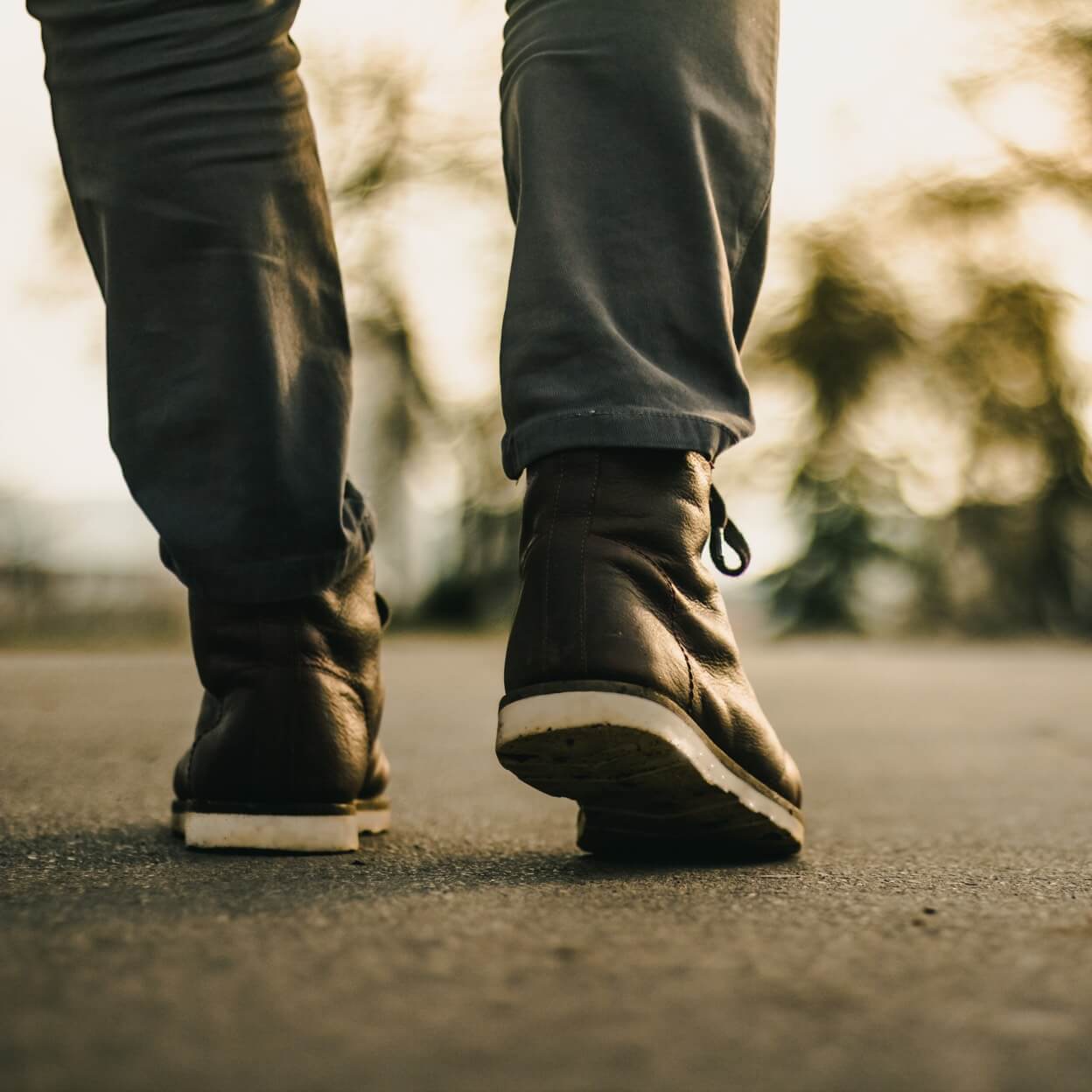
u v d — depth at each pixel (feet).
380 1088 2.06
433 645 33.40
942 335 45.80
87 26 4.20
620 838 4.40
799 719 12.48
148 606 36.91
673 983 2.64
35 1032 2.29
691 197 4.06
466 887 3.75
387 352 42.11
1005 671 22.72
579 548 4.00
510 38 4.34
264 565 4.41
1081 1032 2.35
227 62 4.24
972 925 3.23
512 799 6.33
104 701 13.14
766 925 3.21
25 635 35.60
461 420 43.70
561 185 4.05
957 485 45.39
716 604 4.26
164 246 4.26
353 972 2.69
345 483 4.67
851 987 2.62
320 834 4.50
